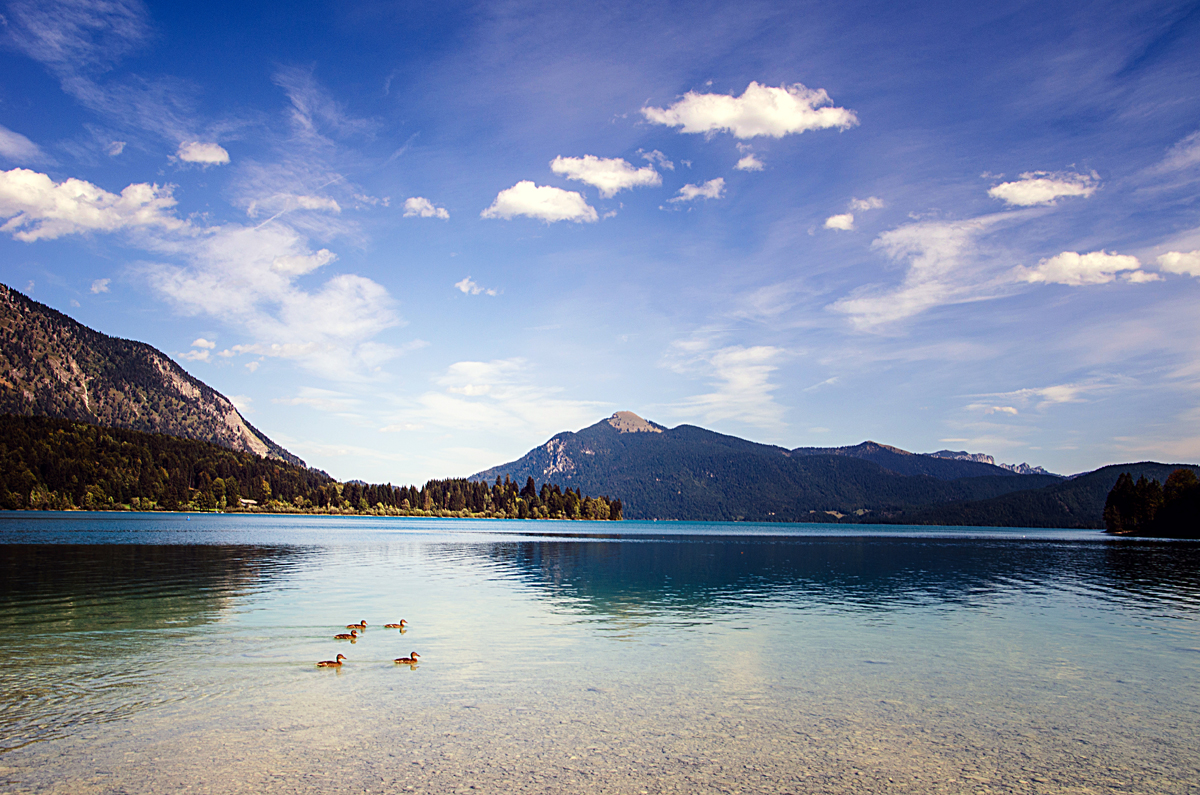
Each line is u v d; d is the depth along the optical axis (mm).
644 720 19172
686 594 47594
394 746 16828
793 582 57156
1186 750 17531
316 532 140375
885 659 27234
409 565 67000
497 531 179875
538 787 14500
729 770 15672
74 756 15891
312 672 23828
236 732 17672
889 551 112938
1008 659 27562
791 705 20828
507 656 26766
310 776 14875
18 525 140125
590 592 47781
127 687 21641
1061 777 15656
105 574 52156
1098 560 89312
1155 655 28734
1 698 20391
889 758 16625
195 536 111688
